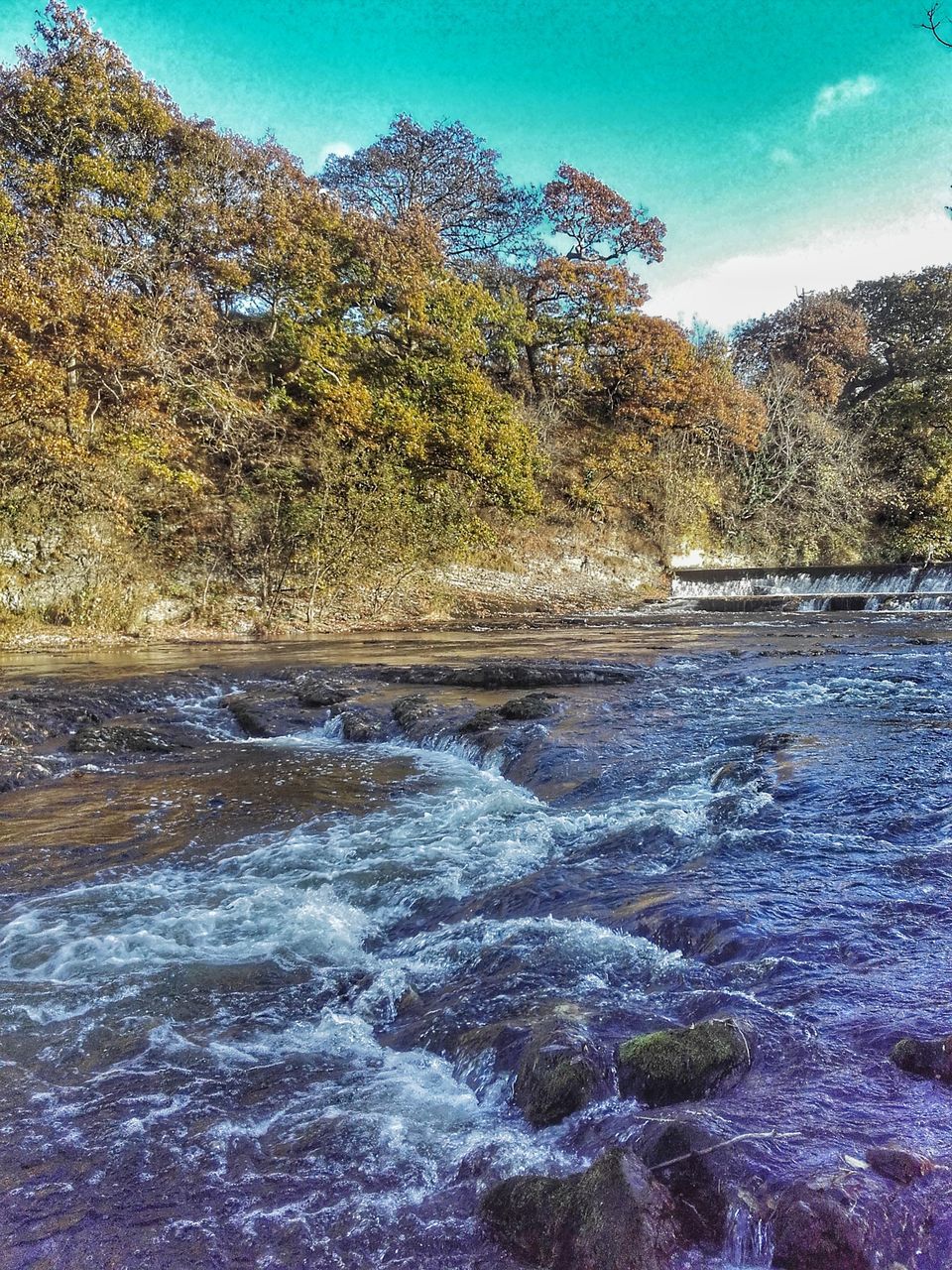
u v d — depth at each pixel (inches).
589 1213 64.6
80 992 122.2
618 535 1094.4
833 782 177.9
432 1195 74.4
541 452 1051.9
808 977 100.0
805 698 294.2
